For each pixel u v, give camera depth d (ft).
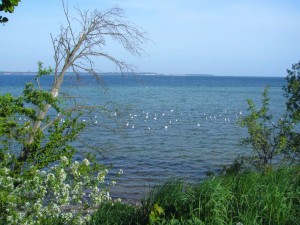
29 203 22.31
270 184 26.27
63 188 22.22
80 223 24.13
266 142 40.81
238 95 304.71
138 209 26.58
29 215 22.07
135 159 78.95
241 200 24.16
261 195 24.48
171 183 26.84
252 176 27.84
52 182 21.81
